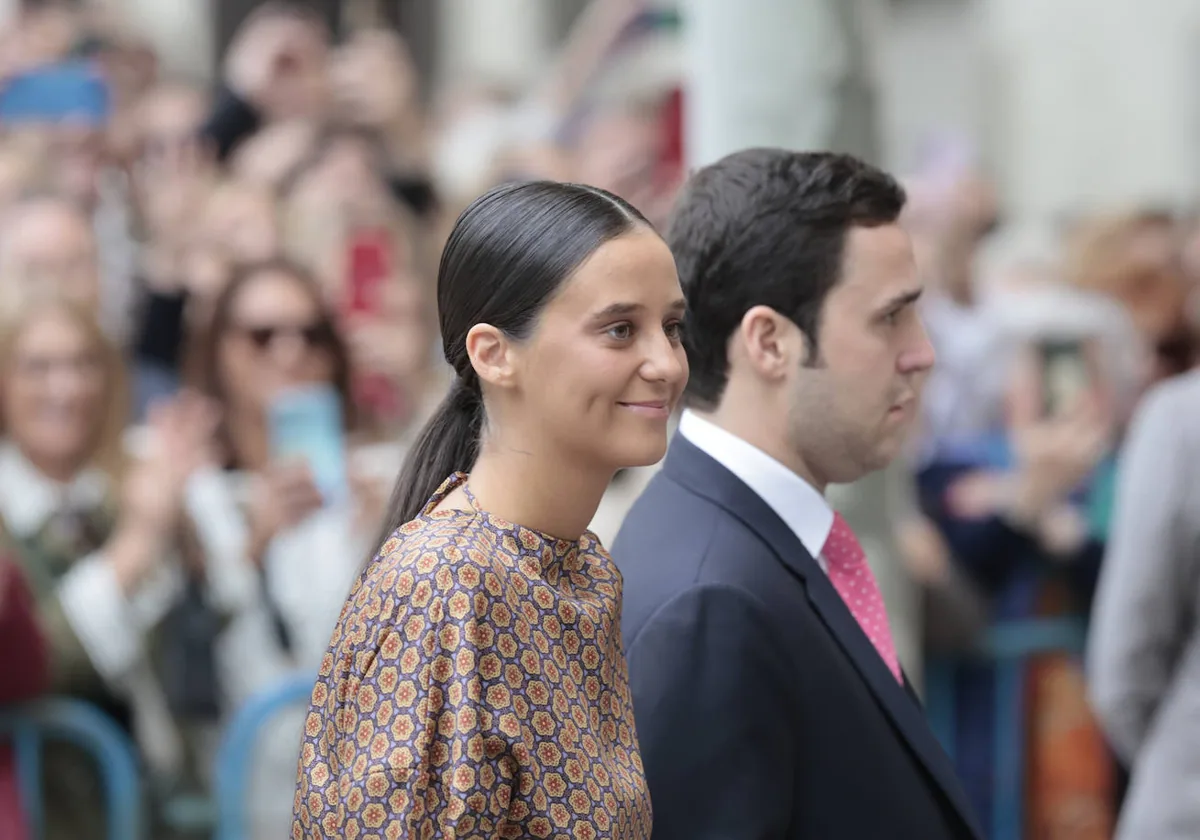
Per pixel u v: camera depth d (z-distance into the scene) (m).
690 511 8.04
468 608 5.88
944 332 19.95
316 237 20.20
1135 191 40.09
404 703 5.82
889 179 8.30
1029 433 16.61
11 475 14.57
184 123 25.05
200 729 14.41
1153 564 12.82
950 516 16.36
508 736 5.86
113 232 21.84
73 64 24.12
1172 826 12.74
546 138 28.08
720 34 11.52
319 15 42.94
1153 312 19.67
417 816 5.73
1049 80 41.50
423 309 20.28
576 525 6.32
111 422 15.21
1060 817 16.28
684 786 7.40
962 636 15.68
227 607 14.43
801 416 8.16
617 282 6.11
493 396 6.30
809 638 7.81
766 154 8.35
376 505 14.80
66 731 13.53
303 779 6.04
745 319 8.15
